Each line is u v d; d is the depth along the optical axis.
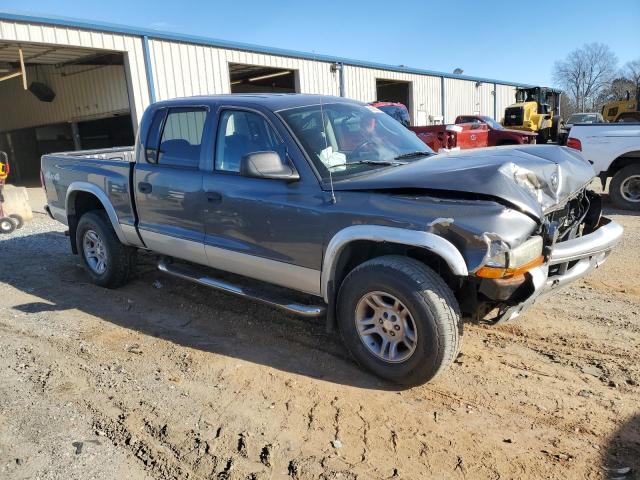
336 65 22.27
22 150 24.92
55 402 3.48
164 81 15.88
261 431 3.10
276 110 4.01
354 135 4.21
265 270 4.07
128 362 4.03
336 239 3.51
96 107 19.03
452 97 31.94
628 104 26.58
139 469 2.80
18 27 12.77
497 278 3.08
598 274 5.71
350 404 3.36
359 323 3.60
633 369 3.65
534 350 4.00
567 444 2.90
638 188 9.39
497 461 2.78
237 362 3.97
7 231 9.32
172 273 4.90
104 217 5.65
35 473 2.79
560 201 3.58
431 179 3.30
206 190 4.30
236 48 17.89
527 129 25.66
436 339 3.22
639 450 2.81
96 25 14.16
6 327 4.78
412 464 2.78
